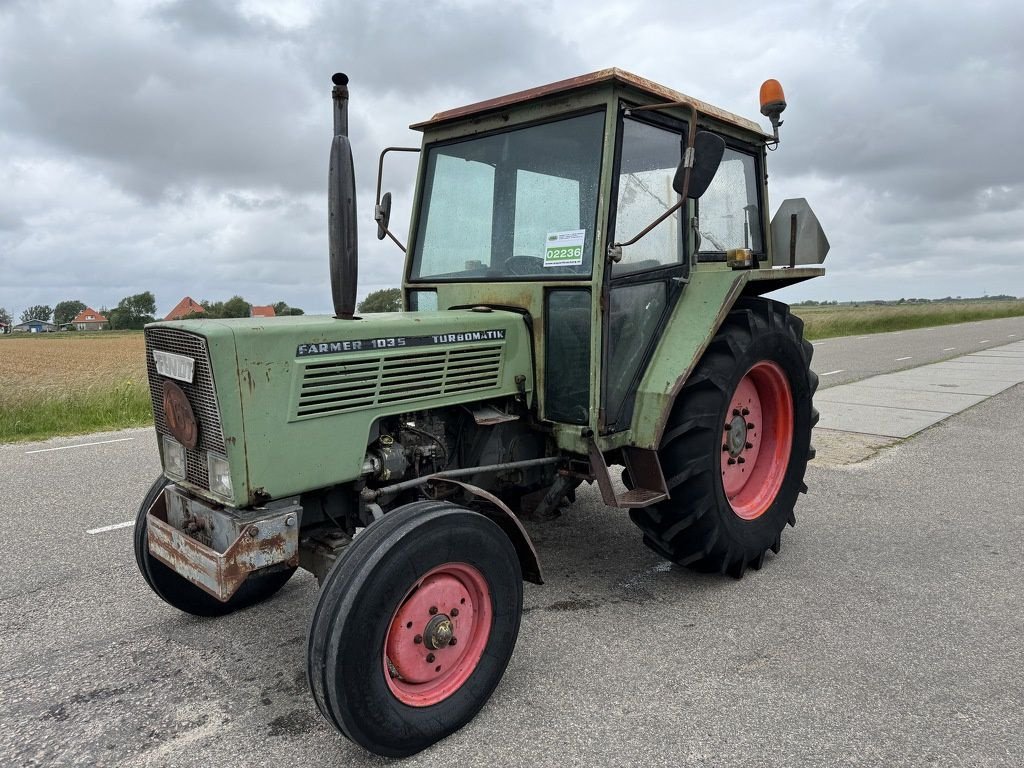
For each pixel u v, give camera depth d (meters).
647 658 3.03
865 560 4.12
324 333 2.67
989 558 4.11
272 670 2.99
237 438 2.48
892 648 3.08
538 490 3.77
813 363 14.59
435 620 2.51
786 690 2.77
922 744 2.42
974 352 16.97
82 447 7.42
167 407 2.72
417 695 2.49
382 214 3.90
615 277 3.29
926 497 5.35
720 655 3.04
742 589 3.74
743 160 4.40
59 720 2.64
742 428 3.96
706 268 4.00
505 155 3.51
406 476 3.12
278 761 2.40
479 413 3.25
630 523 4.82
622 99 3.20
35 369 18.39
